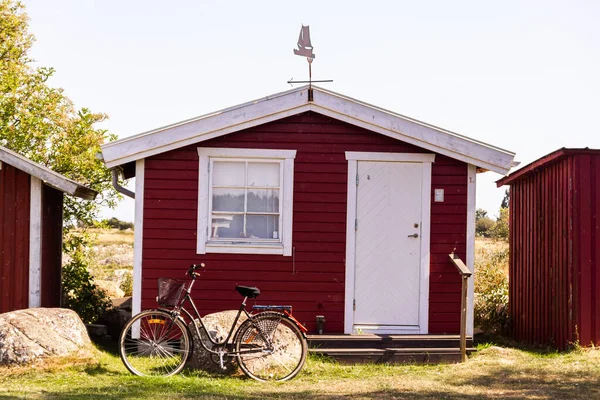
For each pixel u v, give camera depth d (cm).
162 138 1075
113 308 1348
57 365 909
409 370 985
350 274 1095
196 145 1093
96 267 2147
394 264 1100
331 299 1094
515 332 1288
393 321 1097
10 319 923
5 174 1073
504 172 1089
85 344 957
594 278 1034
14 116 1636
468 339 1089
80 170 1612
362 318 1095
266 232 1101
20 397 767
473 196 1102
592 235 1038
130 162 1128
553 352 1081
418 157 1099
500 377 921
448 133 1084
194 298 1086
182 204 1090
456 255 1094
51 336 928
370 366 1009
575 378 894
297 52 1077
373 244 1100
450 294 1099
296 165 1098
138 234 1084
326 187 1099
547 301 1131
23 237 1072
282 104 1082
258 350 920
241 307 933
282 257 1094
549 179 1134
